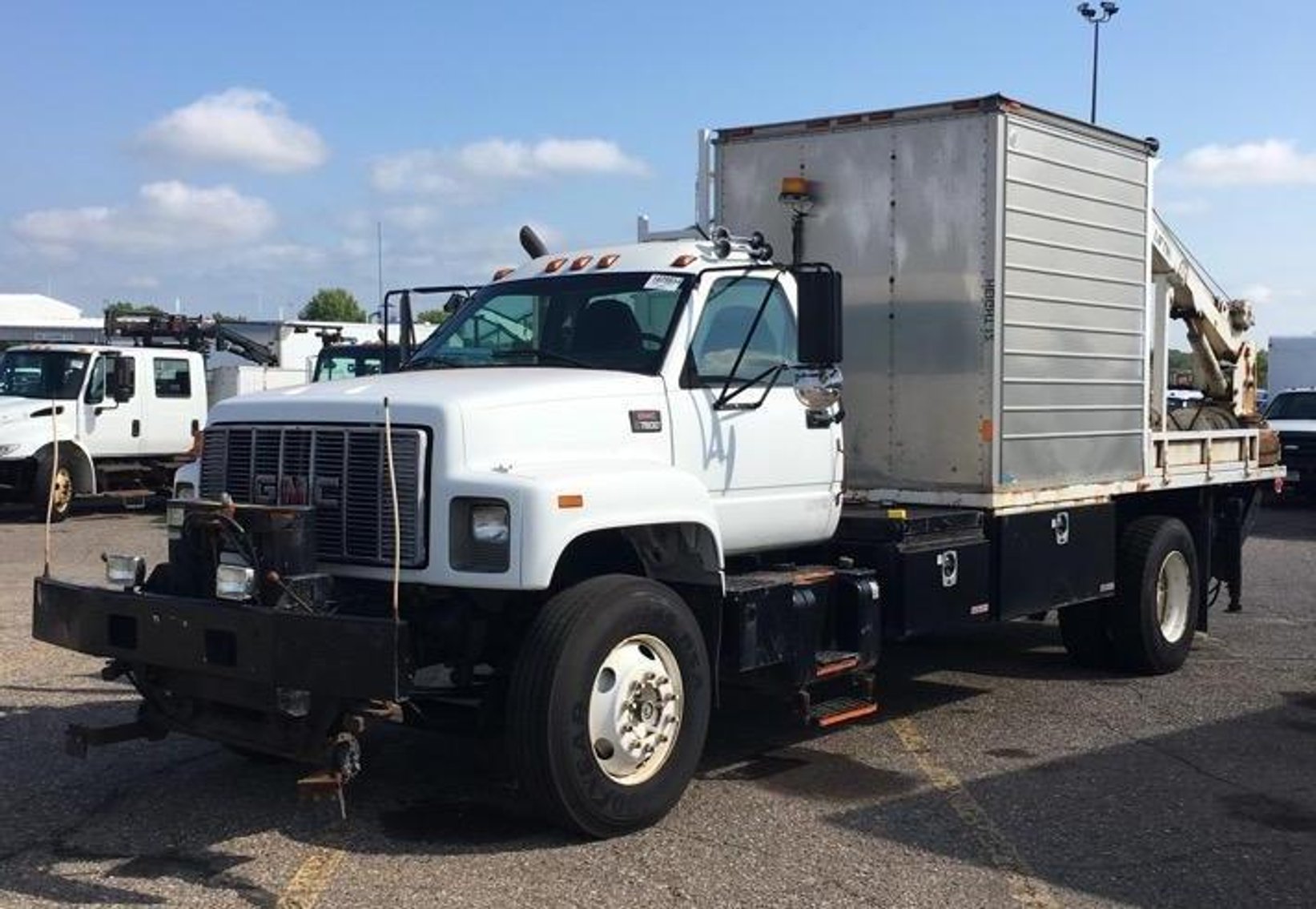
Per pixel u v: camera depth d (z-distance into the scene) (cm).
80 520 1978
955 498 785
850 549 726
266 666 511
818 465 698
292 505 565
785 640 645
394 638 489
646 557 615
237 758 678
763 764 686
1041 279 805
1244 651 1018
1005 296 770
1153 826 585
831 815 596
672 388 625
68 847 546
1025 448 797
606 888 502
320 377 2133
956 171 775
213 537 541
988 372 768
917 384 796
